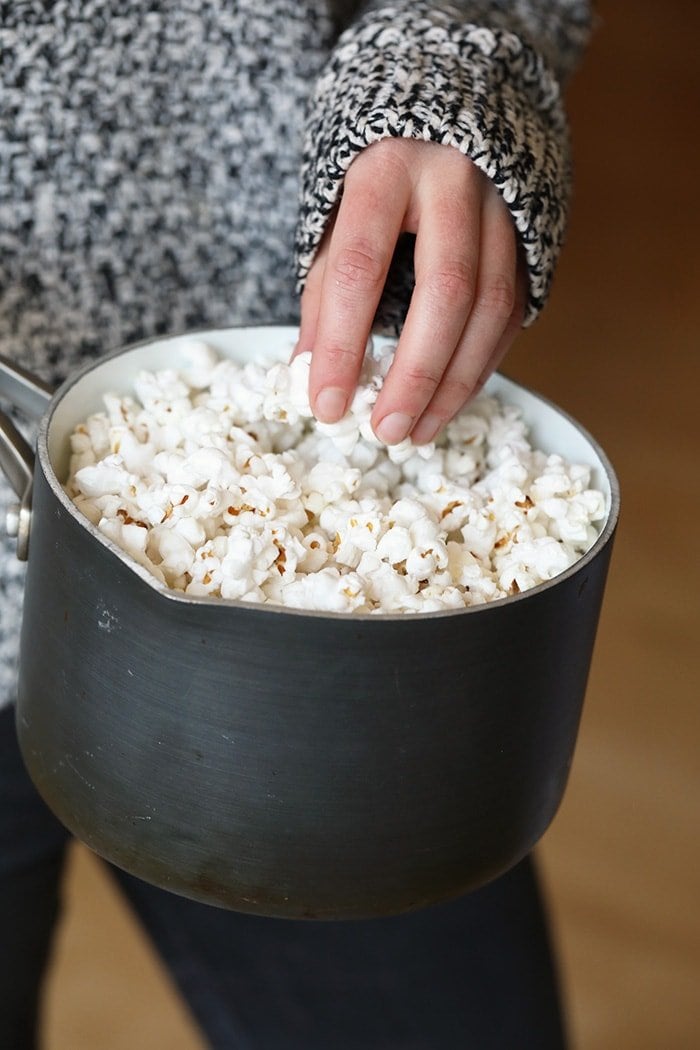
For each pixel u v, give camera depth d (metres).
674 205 2.60
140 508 0.71
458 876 0.68
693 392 2.09
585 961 1.31
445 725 0.65
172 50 0.85
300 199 0.76
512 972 0.90
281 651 0.63
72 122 0.84
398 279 0.78
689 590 1.73
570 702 0.69
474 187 0.73
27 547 0.72
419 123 0.72
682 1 3.44
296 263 0.76
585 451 0.76
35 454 0.69
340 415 0.71
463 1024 0.90
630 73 3.09
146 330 0.90
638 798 1.46
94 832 0.69
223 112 0.87
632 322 2.23
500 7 0.89
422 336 0.71
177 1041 1.24
